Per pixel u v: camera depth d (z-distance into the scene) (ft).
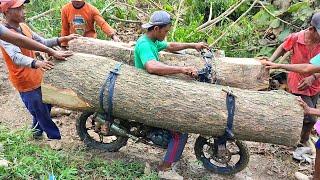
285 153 15.84
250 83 13.76
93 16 17.12
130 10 24.70
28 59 13.06
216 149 13.66
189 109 12.57
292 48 14.46
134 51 13.79
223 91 12.72
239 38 21.63
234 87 13.74
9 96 18.06
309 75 14.16
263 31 21.91
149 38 13.11
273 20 20.44
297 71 13.28
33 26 22.43
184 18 23.84
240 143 13.55
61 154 14.05
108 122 13.75
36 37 14.19
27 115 16.90
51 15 23.56
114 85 12.89
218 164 14.83
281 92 12.99
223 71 13.71
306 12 19.06
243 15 21.80
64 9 17.19
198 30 21.81
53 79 13.24
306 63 14.23
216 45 21.30
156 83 12.81
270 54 20.02
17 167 12.82
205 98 12.59
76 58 13.38
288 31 19.80
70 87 13.15
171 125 12.89
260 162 15.28
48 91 13.35
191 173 14.25
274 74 18.63
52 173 12.84
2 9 12.93
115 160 14.33
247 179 14.26
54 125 14.65
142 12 24.45
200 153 14.21
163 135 13.64
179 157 13.71
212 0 24.20
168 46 14.01
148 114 12.87
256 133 12.56
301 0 20.56
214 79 13.67
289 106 12.50
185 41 21.17
